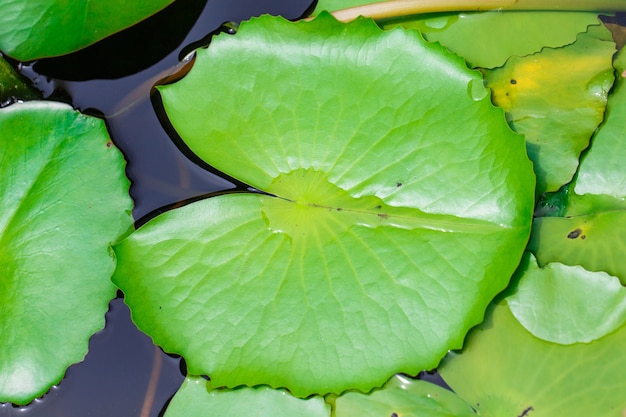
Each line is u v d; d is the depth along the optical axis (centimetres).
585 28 124
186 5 124
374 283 117
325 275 117
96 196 119
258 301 117
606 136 121
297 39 118
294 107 118
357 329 117
